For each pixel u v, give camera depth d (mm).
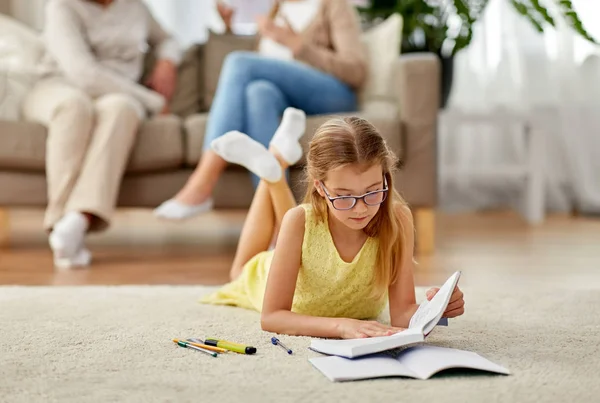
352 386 1036
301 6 3008
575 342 1302
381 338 1165
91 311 1587
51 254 2654
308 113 2736
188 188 2451
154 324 1456
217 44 3289
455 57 3959
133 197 2682
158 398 993
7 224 2957
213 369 1129
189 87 3262
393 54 2881
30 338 1334
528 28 3938
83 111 2504
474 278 2119
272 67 2590
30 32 3107
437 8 3443
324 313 1498
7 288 1884
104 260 2525
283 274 1384
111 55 2973
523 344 1288
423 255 2615
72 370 1131
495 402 970
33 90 2756
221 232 3414
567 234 3197
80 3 2918
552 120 3977
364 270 1420
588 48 3861
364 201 1257
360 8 3465
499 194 4219
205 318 1519
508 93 3979
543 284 2016
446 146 4137
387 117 2664
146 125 2643
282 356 1207
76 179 2492
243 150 1669
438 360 1104
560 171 4016
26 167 2629
